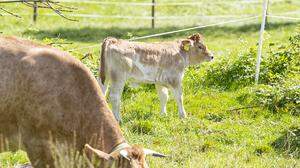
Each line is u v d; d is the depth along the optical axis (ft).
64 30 87.25
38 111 28.58
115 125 28.96
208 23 94.79
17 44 29.25
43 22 90.99
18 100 28.78
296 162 39.22
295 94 50.98
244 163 39.01
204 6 104.58
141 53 49.21
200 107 51.65
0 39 29.17
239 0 109.29
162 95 50.21
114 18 96.58
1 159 36.27
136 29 90.43
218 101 52.70
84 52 69.72
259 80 56.49
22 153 37.45
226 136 44.73
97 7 101.60
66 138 28.86
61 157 28.32
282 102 50.67
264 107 50.52
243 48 64.64
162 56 50.16
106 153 27.35
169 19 97.35
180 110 49.98
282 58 57.93
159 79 50.16
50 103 28.55
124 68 48.42
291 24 92.53
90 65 55.21
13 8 94.07
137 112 49.90
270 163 39.29
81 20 93.91
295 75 56.70
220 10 102.83
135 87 50.31
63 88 28.73
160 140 43.47
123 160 26.17
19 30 84.28
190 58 52.60
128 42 49.21
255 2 107.76
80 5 101.55
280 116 48.98
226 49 69.87
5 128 29.22
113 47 48.06
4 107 28.89
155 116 49.11
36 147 28.89
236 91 54.80
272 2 107.14
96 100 29.07
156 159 37.11
